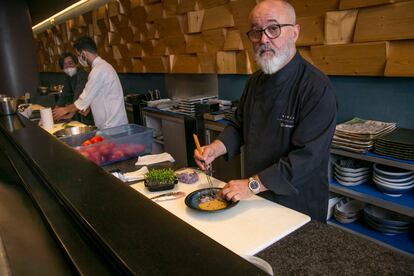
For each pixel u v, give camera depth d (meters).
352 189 1.99
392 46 1.96
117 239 0.60
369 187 2.00
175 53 3.77
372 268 0.80
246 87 1.62
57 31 6.84
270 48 1.33
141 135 1.88
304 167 1.23
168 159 1.71
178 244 0.58
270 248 0.91
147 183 1.34
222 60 3.14
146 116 3.83
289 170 1.23
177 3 3.47
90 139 1.86
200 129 3.04
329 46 2.25
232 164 2.88
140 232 0.62
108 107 2.83
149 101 3.97
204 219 1.07
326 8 2.24
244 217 1.07
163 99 4.08
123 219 0.67
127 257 0.54
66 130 2.22
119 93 2.89
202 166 1.44
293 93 1.34
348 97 2.30
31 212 0.87
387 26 1.93
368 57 2.05
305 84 1.30
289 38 1.34
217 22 3.07
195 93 3.78
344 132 1.92
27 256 0.69
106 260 0.61
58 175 0.93
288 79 1.36
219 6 3.02
